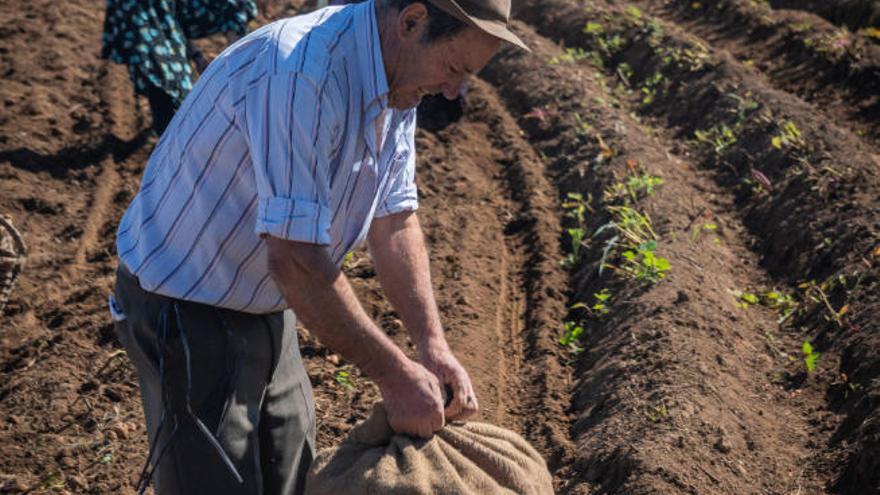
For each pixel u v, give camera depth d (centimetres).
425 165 768
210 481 285
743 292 586
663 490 385
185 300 282
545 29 1104
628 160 685
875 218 583
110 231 663
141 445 457
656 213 643
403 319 310
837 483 409
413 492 252
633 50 985
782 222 636
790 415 463
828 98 844
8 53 909
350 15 266
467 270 618
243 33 765
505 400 493
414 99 274
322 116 253
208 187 272
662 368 470
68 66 899
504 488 264
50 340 538
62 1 1057
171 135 282
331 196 271
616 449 421
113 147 775
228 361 285
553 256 634
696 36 1033
